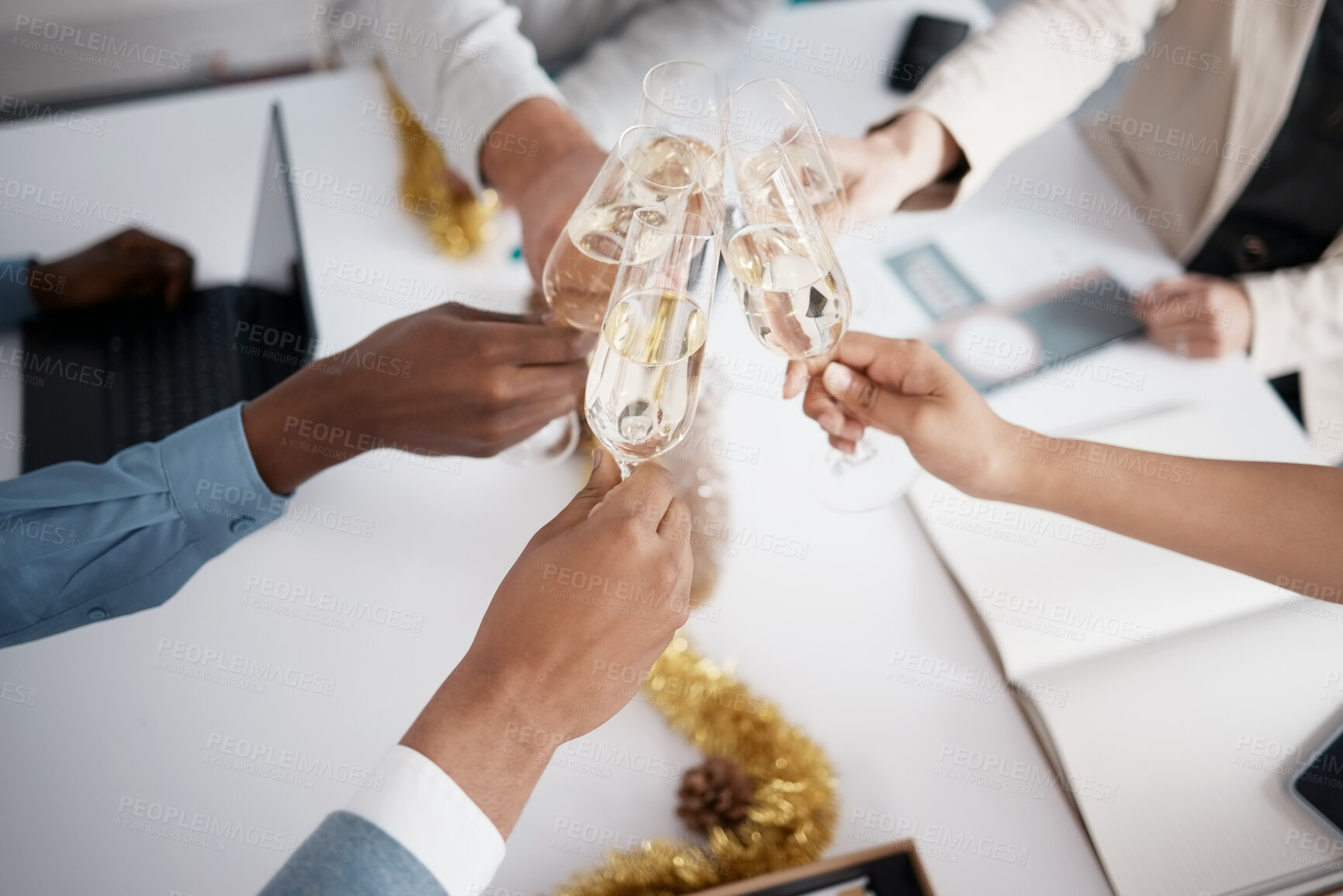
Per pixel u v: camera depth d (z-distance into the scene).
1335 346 1.15
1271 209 1.34
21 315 1.03
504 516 0.94
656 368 0.63
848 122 1.26
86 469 0.81
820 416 0.89
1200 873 0.76
